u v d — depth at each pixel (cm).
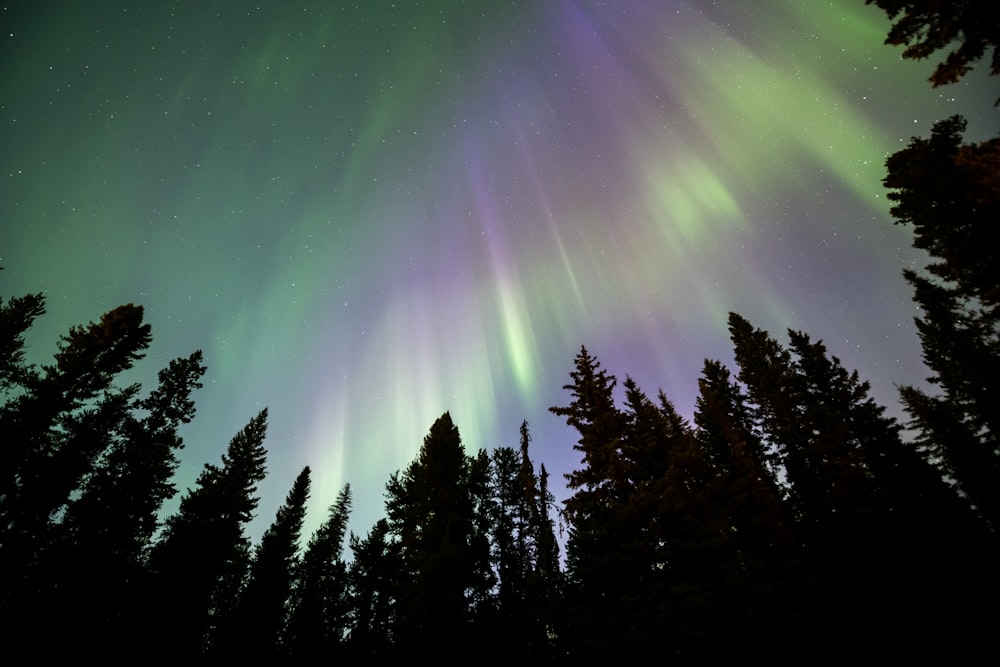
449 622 1939
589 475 1661
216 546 2458
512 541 3222
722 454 2209
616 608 1266
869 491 1806
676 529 1433
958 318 1708
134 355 2355
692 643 1128
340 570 3881
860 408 2144
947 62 904
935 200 1406
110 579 1831
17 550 1672
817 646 1209
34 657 1577
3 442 1778
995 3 809
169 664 2041
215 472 3058
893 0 927
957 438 1941
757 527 1752
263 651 2900
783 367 2338
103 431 2070
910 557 1617
